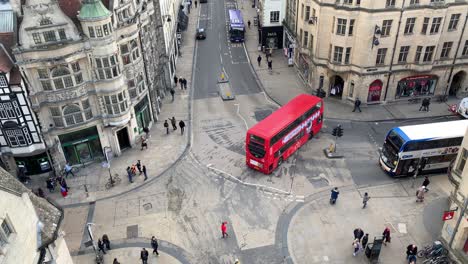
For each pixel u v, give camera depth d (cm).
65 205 3600
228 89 5594
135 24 3947
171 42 5891
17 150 3638
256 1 8875
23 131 3550
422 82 5009
